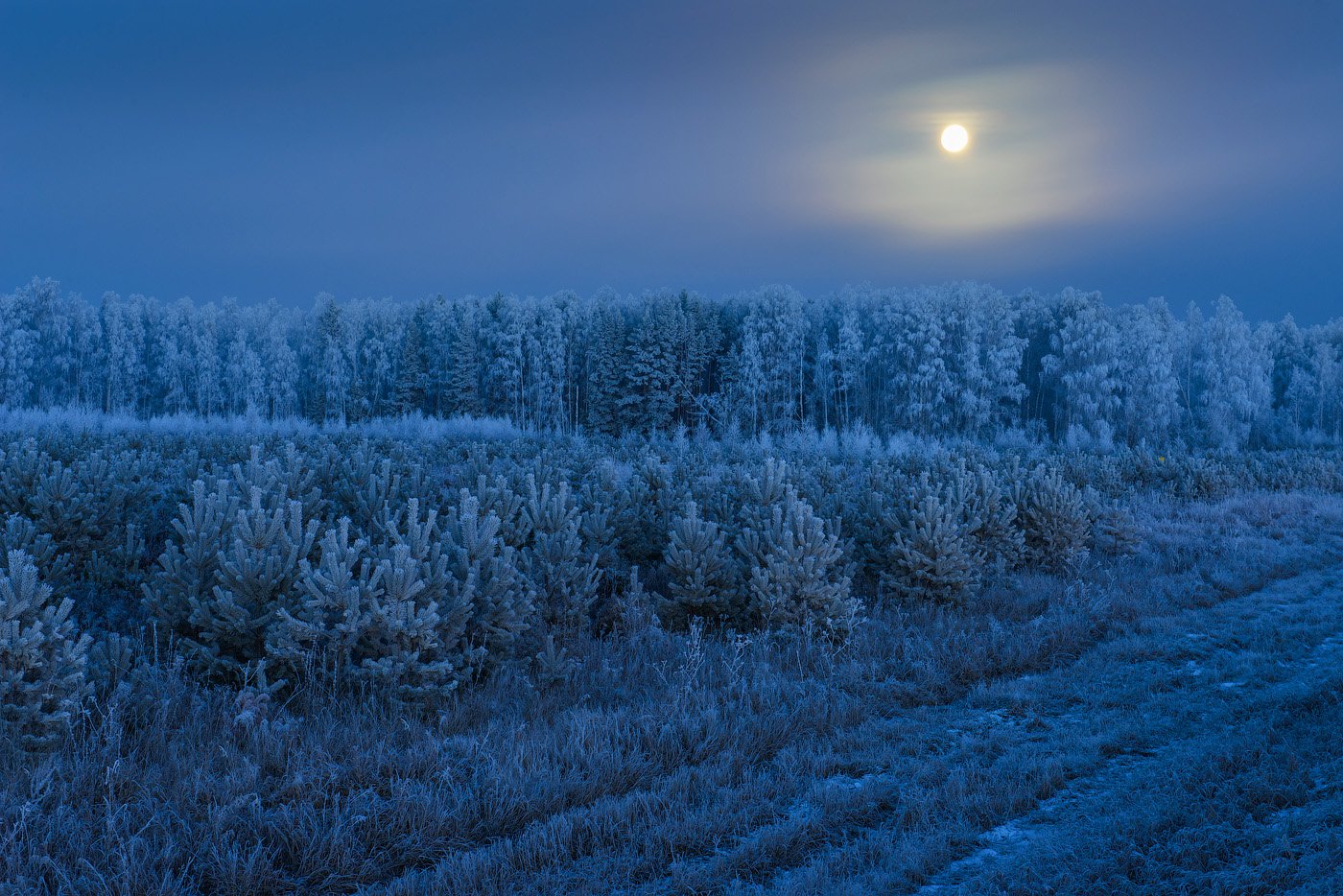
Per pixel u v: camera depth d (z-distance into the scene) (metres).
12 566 4.80
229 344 75.00
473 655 6.22
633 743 5.58
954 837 4.55
